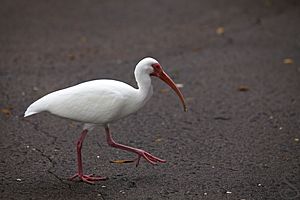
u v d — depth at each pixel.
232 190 8.92
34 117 12.21
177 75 15.19
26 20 20.94
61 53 17.16
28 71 15.50
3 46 17.83
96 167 9.79
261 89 14.02
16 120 12.08
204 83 14.54
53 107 8.80
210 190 8.92
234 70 15.51
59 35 19.08
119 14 21.72
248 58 16.52
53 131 11.48
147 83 9.16
